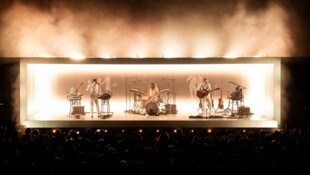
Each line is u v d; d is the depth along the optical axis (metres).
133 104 21.20
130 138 13.43
